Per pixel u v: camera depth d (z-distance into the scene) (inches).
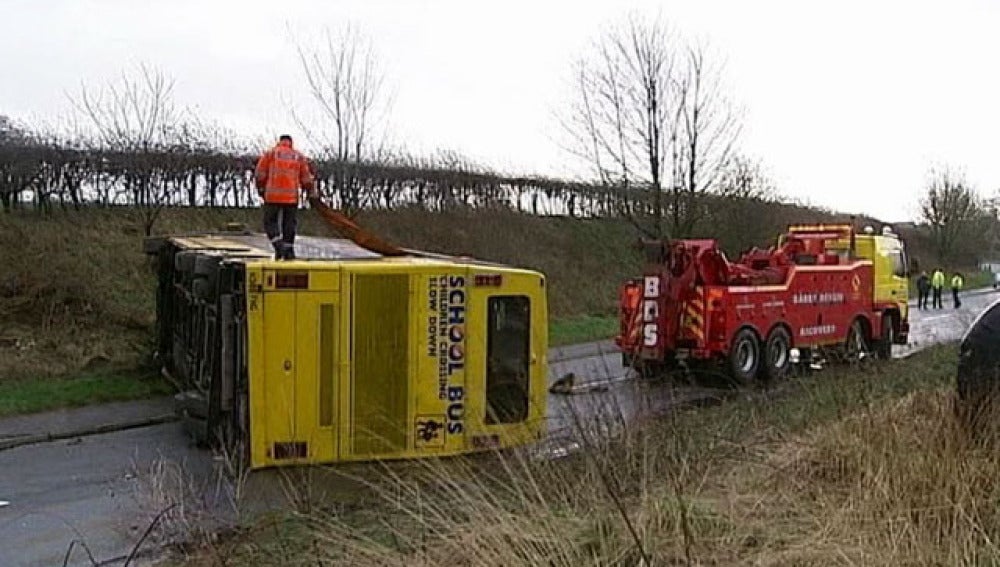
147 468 413.4
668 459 288.5
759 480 284.7
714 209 1029.2
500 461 294.4
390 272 387.2
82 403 568.4
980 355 290.7
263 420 375.2
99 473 417.7
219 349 403.5
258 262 384.5
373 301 385.7
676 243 684.1
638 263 1268.5
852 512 243.6
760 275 713.0
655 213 933.2
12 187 782.5
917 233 2361.0
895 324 861.8
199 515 310.7
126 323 711.7
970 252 2519.7
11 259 716.7
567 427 313.4
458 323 393.1
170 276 624.1
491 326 399.2
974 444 267.6
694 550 225.9
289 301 378.0
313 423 379.2
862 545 223.6
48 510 362.0
